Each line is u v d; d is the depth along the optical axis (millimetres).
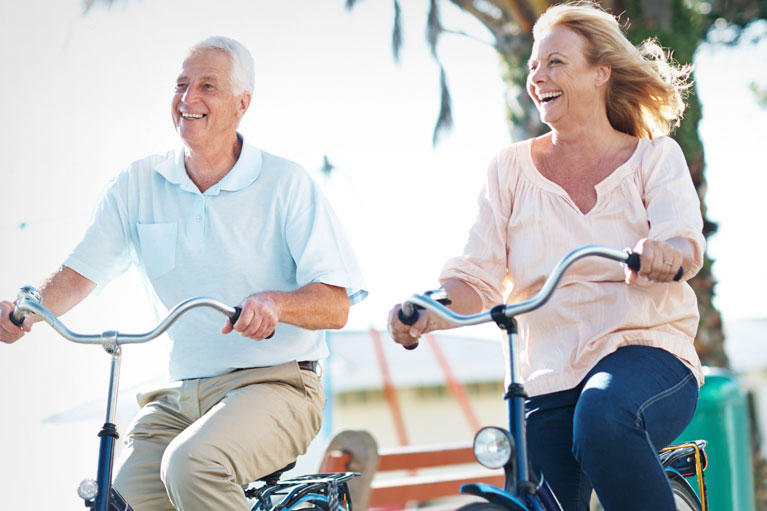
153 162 3545
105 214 3531
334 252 3373
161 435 3365
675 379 2910
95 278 3525
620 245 3107
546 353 3113
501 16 9266
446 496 6828
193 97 3387
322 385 3465
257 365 3342
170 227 3424
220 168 3467
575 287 3104
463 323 2643
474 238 3328
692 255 2869
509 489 2549
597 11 3232
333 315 3277
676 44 8484
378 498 6629
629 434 2721
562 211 3172
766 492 9547
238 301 3391
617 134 3264
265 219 3402
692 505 3436
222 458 3045
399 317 2871
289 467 3352
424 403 19203
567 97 3191
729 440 5414
